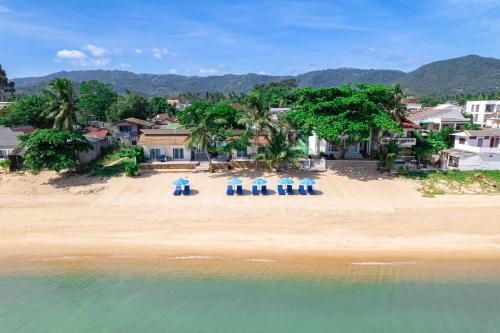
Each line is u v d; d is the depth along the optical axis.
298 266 23.55
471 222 30.25
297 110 46.16
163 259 24.48
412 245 26.33
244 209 32.75
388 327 18.28
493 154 43.53
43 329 18.17
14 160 44.50
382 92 45.34
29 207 33.09
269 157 43.12
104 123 87.88
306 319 18.78
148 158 48.72
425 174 42.44
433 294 20.88
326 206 33.69
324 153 51.16
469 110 96.44
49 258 24.67
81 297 20.59
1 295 20.80
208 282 21.88
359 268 23.38
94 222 30.05
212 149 44.00
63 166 39.62
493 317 19.11
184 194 36.50
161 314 19.16
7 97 119.81
